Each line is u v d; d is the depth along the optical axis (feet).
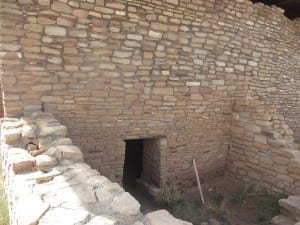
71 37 14.53
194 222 16.16
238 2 19.90
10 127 12.60
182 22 17.72
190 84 19.01
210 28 18.98
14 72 13.60
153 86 17.52
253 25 21.33
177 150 19.62
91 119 15.90
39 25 13.71
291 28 24.98
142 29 16.42
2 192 13.89
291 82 27.02
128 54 16.28
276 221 15.75
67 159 11.09
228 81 20.90
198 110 19.83
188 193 20.02
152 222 8.02
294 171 17.95
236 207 18.03
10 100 13.73
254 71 22.48
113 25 15.52
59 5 13.97
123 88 16.52
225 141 22.04
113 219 7.79
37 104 14.33
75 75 14.99
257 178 20.31
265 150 19.65
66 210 7.98
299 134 30.04
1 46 13.19
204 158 21.11
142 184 20.57
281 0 24.91
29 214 7.66
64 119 15.14
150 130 18.12
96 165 16.60
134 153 25.36
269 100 24.88
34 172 10.13
